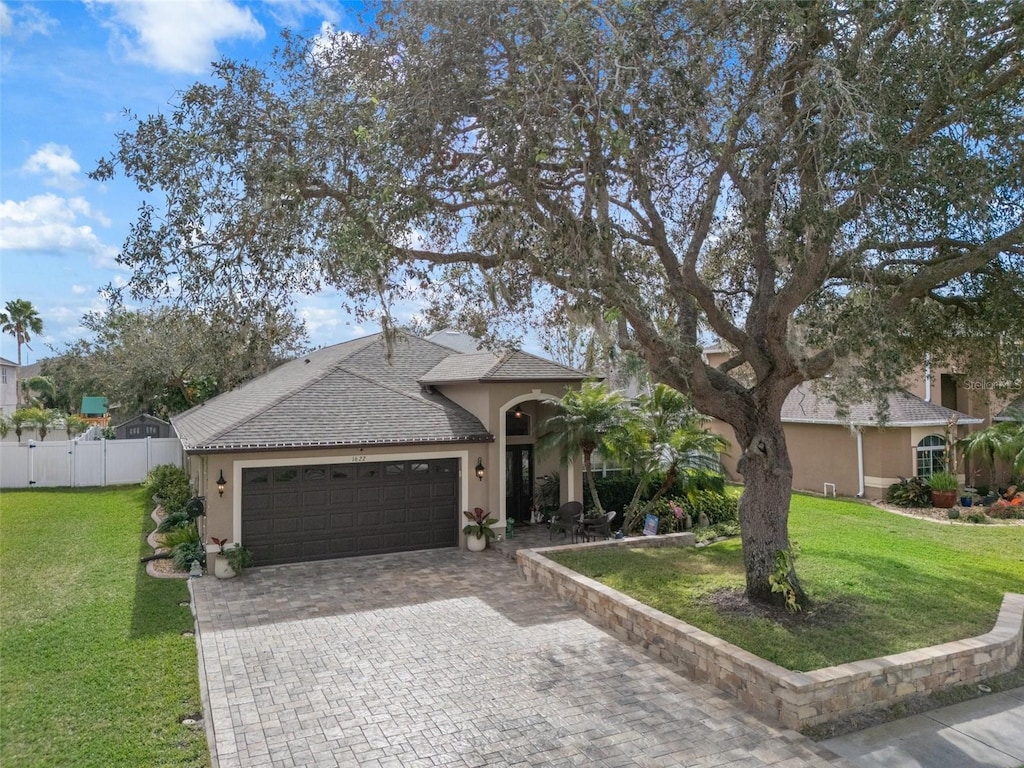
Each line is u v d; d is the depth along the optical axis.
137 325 28.89
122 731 8.02
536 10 9.16
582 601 12.54
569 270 9.95
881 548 16.42
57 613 12.23
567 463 18.73
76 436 38.38
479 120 9.98
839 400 11.27
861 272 10.21
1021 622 10.58
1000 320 11.27
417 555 16.92
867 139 8.19
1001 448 22.12
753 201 10.10
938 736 7.92
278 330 11.61
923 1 8.28
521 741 7.84
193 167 9.77
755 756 7.50
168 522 18.80
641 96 9.19
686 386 11.06
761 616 10.70
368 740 7.87
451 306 13.34
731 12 9.34
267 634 11.34
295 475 16.09
